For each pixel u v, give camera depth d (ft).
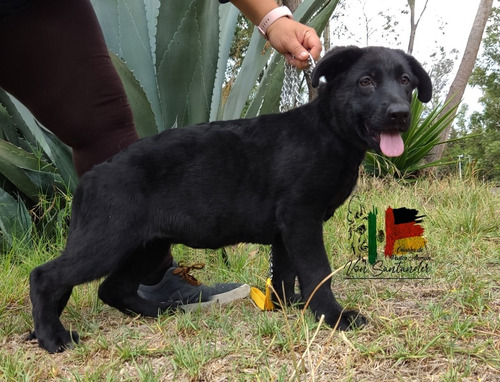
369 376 2.44
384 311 3.36
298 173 3.15
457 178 9.43
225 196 3.28
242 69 6.74
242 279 4.39
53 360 2.82
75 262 3.05
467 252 5.07
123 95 3.76
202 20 5.77
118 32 6.33
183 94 6.03
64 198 5.99
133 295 3.60
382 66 3.19
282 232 3.21
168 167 3.27
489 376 2.40
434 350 2.69
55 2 3.43
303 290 3.18
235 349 2.74
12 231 5.43
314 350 2.72
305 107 3.34
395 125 3.04
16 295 4.05
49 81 3.51
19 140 6.51
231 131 3.36
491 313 3.26
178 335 3.09
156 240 3.55
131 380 2.45
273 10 3.67
